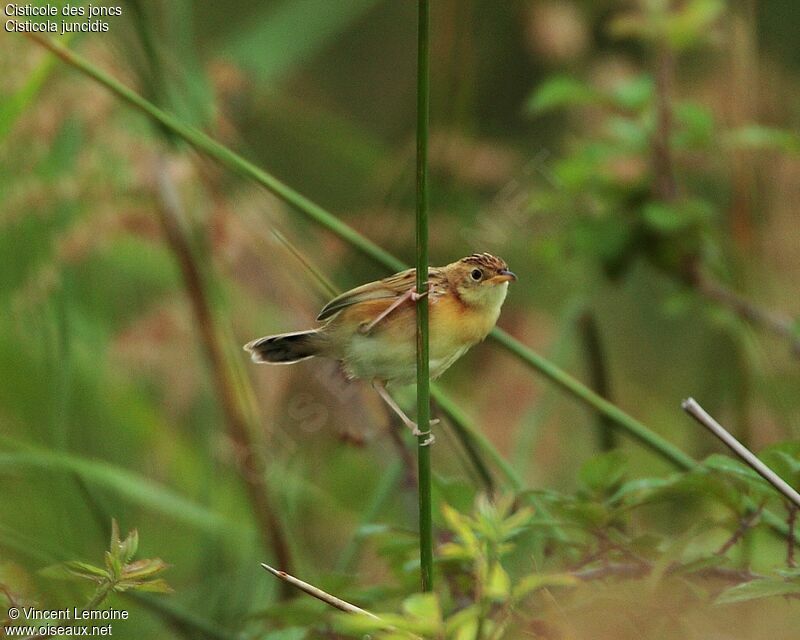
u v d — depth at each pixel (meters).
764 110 14.70
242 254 11.34
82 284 12.10
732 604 7.55
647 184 11.38
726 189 13.55
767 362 11.74
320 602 7.78
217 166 11.05
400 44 18.27
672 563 7.18
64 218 10.88
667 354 15.58
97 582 6.78
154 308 12.04
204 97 11.60
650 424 14.88
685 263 11.51
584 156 11.35
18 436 11.18
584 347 12.49
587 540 7.76
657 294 15.77
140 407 12.36
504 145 15.11
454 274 8.34
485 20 16.75
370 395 10.40
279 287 11.55
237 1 18.08
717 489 7.17
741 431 11.47
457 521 5.99
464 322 8.29
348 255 13.14
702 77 13.92
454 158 14.12
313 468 12.30
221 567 11.09
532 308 14.28
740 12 12.29
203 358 11.73
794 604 8.38
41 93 10.65
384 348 8.24
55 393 10.73
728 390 12.48
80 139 10.85
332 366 9.39
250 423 10.59
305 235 12.73
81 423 11.55
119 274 13.08
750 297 12.59
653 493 7.37
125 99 8.59
